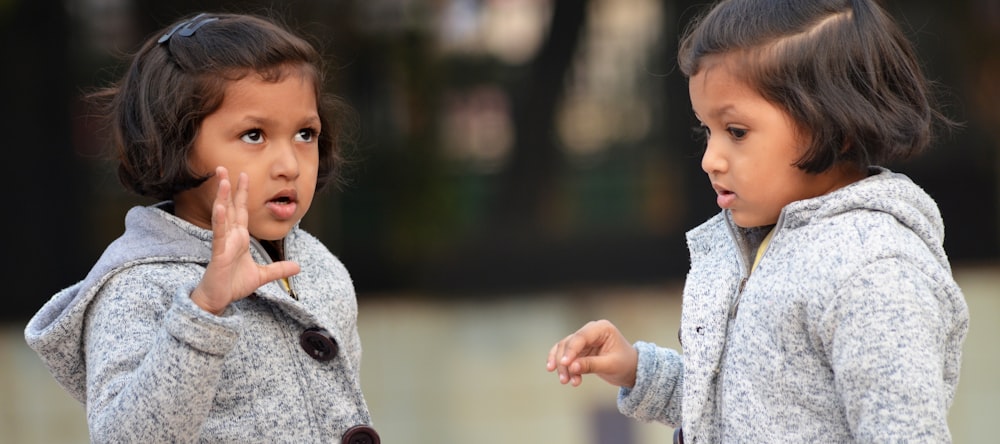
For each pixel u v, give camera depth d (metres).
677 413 7.46
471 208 27.31
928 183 27.06
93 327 6.32
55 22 25.06
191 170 6.46
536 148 27.20
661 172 27.11
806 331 5.97
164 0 24.69
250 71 6.39
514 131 27.12
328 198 26.48
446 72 26.78
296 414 6.53
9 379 21.75
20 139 25.47
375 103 26.55
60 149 25.61
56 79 25.34
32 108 25.39
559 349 7.34
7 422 19.64
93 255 26.06
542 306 26.45
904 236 5.94
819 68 6.05
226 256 5.75
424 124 26.78
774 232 6.29
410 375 21.78
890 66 6.23
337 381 6.74
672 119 26.89
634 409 7.53
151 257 6.46
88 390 6.12
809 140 6.09
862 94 6.11
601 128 27.14
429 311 26.23
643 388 7.44
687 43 6.63
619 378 7.48
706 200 26.97
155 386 5.68
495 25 26.72
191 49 6.48
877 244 5.84
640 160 27.16
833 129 6.02
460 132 27.02
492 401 20.06
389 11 26.11
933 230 6.18
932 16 25.94
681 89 26.73
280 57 6.51
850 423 5.72
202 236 6.63
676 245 27.25
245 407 6.42
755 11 6.21
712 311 6.51
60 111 25.50
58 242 25.86
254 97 6.40
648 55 26.83
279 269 5.96
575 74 27.00
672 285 27.22
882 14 6.34
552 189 27.34
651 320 24.55
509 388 20.70
